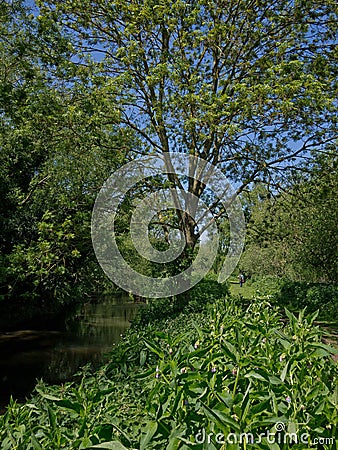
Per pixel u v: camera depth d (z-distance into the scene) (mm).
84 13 13164
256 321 4801
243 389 2648
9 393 9656
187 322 10102
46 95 11836
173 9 12344
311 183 14469
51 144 12727
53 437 2400
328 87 12430
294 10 13180
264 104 11562
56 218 12789
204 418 2330
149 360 5613
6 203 14680
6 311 16828
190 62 13359
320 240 19281
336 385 2639
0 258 11203
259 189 15484
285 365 2779
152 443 2238
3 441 2506
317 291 16938
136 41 12734
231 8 13672
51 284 14836
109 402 3740
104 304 27328
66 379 10617
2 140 13984
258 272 32844
